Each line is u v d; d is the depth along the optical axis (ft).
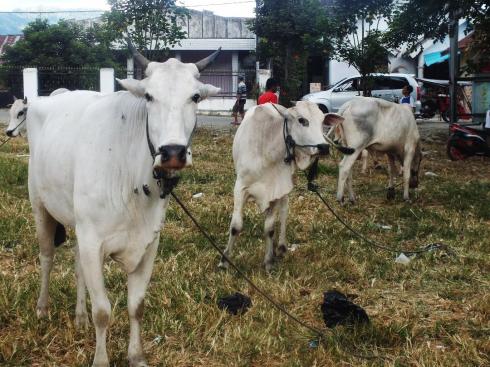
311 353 11.55
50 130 11.30
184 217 20.42
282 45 68.33
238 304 13.55
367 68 44.70
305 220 21.25
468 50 39.42
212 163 31.50
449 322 13.28
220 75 73.31
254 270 16.14
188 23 83.76
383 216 22.25
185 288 14.19
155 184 9.69
